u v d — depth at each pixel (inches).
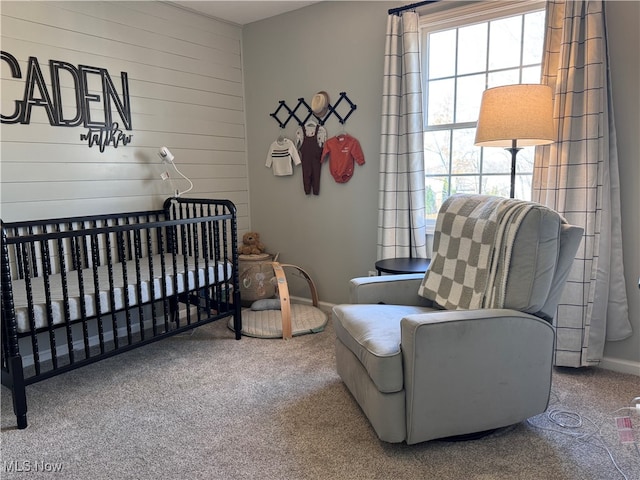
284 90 149.8
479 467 69.4
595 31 93.4
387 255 127.3
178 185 141.5
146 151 132.0
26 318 83.4
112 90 122.5
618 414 83.4
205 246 115.2
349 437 77.4
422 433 72.0
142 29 128.6
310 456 72.4
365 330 79.4
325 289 151.1
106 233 93.7
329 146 140.6
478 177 120.6
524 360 75.2
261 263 148.3
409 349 69.4
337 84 137.9
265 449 74.2
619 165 97.2
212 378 100.1
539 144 94.7
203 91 146.6
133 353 114.5
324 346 118.4
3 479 67.3
